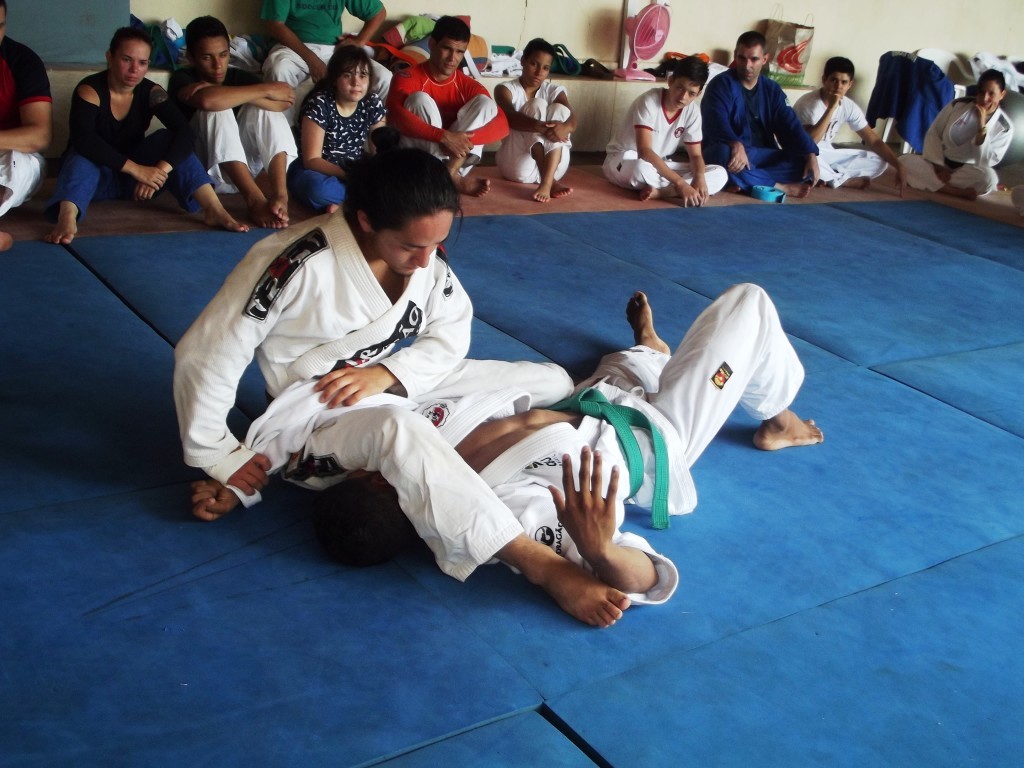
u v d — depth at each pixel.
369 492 2.29
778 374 2.91
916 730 2.04
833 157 7.43
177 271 4.13
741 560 2.56
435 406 2.53
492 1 7.82
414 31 7.32
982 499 3.00
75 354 3.26
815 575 2.54
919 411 3.56
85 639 2.03
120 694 1.90
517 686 2.04
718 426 2.76
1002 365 4.10
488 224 5.36
